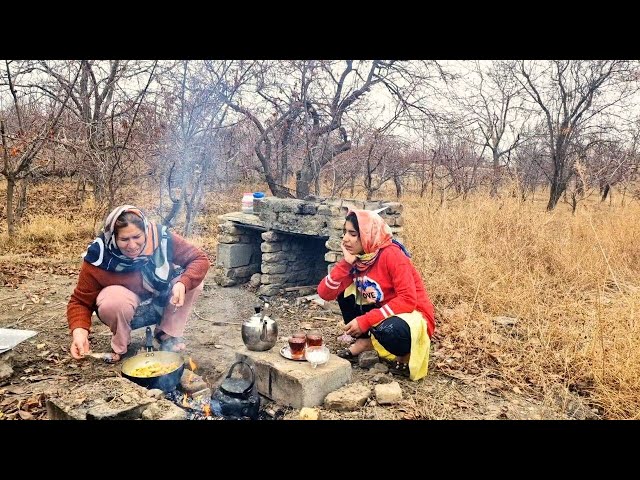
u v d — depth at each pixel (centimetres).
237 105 845
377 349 361
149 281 367
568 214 886
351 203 545
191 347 407
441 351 396
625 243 678
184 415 254
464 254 598
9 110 1108
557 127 1157
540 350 390
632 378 325
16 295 532
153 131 773
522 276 557
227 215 607
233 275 596
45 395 302
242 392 281
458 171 1257
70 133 860
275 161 1048
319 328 460
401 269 350
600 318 387
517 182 881
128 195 988
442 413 301
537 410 310
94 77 895
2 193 1299
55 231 823
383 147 1059
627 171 1144
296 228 520
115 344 364
